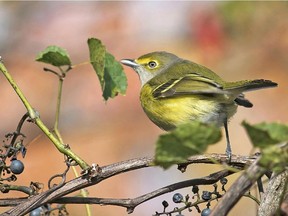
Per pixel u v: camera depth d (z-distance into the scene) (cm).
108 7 1572
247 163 543
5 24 1592
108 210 1196
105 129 1437
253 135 369
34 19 1602
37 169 1330
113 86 672
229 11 1500
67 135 1444
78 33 1573
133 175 1277
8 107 1516
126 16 1567
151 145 1430
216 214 400
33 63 1559
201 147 388
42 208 564
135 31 1560
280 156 372
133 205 527
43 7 1608
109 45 1546
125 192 1259
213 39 1505
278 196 501
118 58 1526
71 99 1507
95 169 510
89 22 1583
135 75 1505
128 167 514
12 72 1558
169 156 393
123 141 1429
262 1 1508
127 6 1570
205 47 1505
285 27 1505
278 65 1488
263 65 1489
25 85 1538
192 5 1535
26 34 1577
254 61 1498
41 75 1548
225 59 1505
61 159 1335
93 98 1498
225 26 1508
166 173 1268
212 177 543
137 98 1464
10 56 1577
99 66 633
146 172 1282
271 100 1409
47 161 1341
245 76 1496
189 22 1527
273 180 507
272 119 1388
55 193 507
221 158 544
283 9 1491
